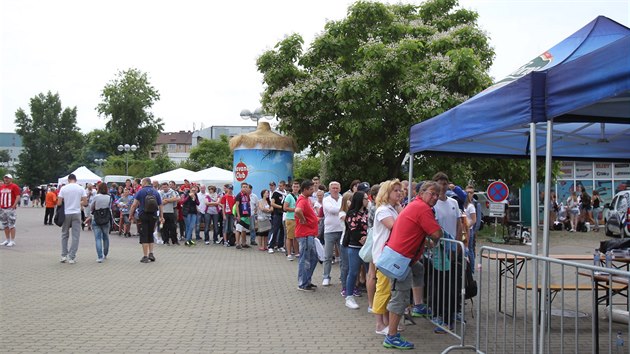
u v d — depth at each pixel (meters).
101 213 13.70
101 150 70.56
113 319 7.71
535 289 5.12
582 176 29.92
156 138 73.50
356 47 20.48
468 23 23.33
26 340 6.57
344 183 20.53
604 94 4.47
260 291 10.00
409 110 17.78
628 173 28.84
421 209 6.13
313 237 10.14
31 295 9.38
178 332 7.04
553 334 7.29
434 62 18.27
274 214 16.08
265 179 19.48
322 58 20.48
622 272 3.99
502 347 6.45
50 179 89.94
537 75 5.32
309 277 10.12
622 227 21.62
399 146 18.88
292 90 19.31
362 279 10.14
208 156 63.12
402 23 21.36
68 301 8.92
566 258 8.52
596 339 4.89
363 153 19.84
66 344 6.42
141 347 6.32
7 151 150.88
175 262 13.86
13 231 17.42
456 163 19.55
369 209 8.70
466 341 6.74
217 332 7.06
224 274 11.98
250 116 21.52
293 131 20.23
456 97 17.58
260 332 7.08
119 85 71.44
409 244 6.13
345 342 6.65
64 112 91.44
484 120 6.38
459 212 7.91
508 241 20.58
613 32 6.29
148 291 9.88
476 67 18.19
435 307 7.21
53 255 14.87
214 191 18.97
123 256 14.93
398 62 18.31
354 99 18.17
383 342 6.60
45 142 89.62
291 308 8.57
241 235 17.16
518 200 25.84
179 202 20.09
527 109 5.40
